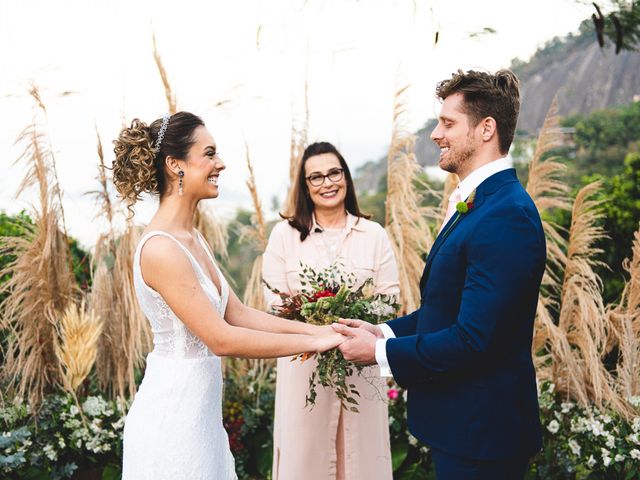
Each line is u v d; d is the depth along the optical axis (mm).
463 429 2021
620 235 4375
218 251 4043
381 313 2586
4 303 3475
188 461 2037
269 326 2496
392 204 4004
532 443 2064
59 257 3693
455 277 2043
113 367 3762
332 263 3098
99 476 3494
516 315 1953
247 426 3826
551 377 3605
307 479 2904
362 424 2928
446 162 2162
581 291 3488
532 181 3762
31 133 3557
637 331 3428
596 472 3203
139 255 2094
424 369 2021
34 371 3404
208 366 2158
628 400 3188
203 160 2180
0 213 4039
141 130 2189
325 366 2367
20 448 3207
